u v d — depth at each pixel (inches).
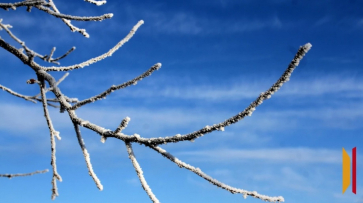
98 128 70.7
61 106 81.9
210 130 52.9
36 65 90.4
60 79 97.0
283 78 43.7
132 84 67.4
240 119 49.1
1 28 94.0
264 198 55.8
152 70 64.6
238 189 57.2
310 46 40.7
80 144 75.9
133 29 86.1
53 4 104.6
